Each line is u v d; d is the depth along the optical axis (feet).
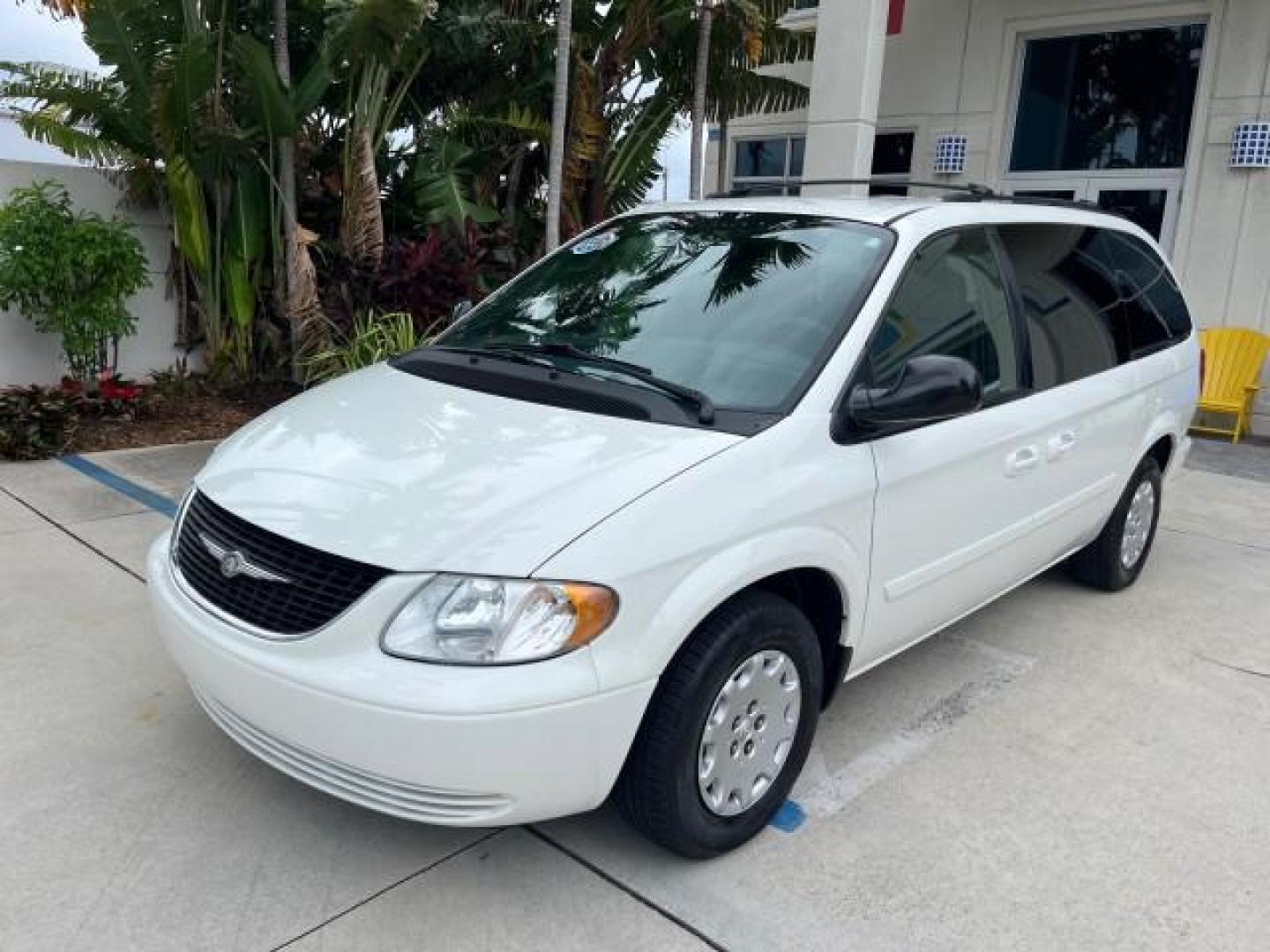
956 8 36.55
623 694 8.09
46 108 26.94
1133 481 16.37
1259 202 31.45
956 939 8.66
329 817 9.89
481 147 30.19
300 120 25.18
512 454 9.05
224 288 27.66
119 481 20.39
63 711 11.57
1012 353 12.71
